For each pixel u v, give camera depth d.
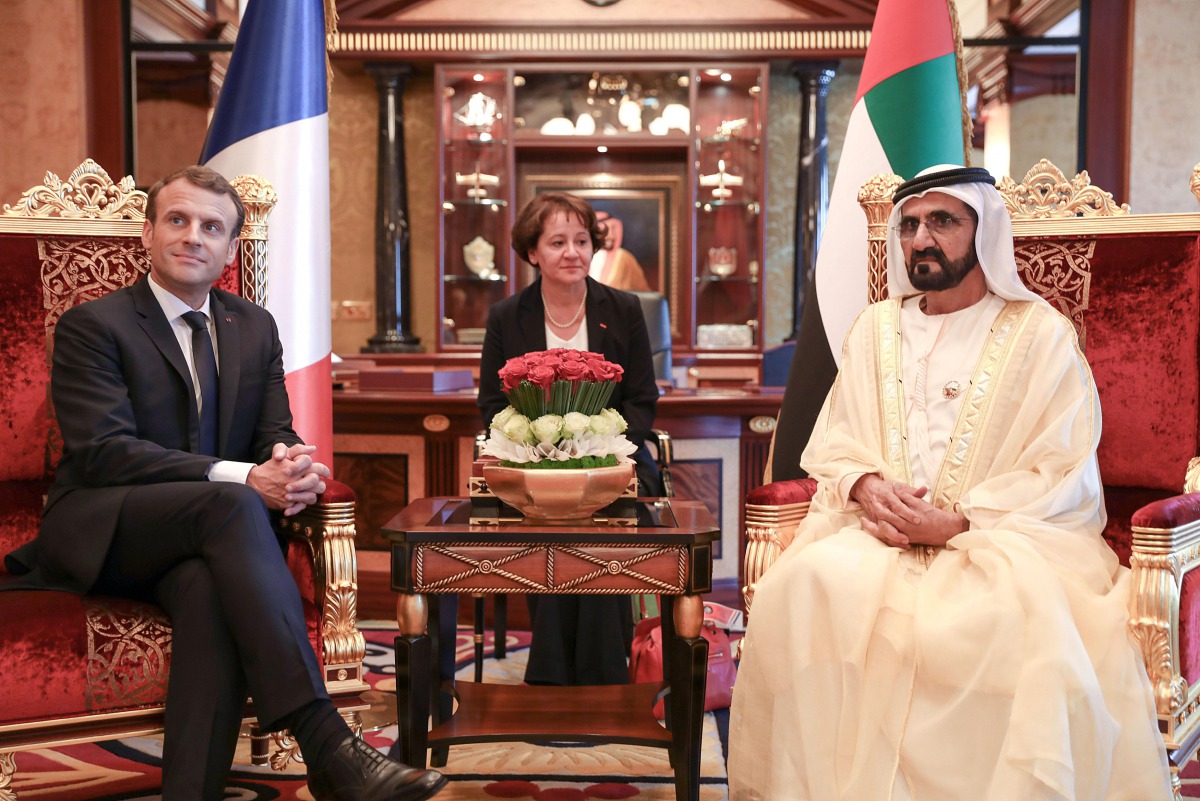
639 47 7.85
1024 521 2.17
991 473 2.33
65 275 2.65
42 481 2.61
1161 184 6.89
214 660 2.04
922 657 2.02
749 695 2.21
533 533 2.16
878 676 2.04
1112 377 2.73
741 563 4.43
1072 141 7.21
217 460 2.27
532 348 3.25
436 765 2.66
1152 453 2.67
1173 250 2.68
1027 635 1.96
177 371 2.38
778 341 8.70
